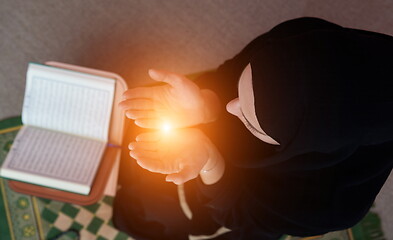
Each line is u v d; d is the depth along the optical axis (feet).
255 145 1.89
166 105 2.05
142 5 3.66
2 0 3.52
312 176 1.76
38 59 3.51
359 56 1.27
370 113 1.30
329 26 1.56
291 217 1.86
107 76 2.57
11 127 3.42
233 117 2.07
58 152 2.43
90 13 3.59
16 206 3.34
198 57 3.67
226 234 2.66
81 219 3.39
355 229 3.56
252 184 1.95
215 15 3.72
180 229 2.91
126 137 2.80
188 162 1.84
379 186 1.84
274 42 1.36
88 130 2.50
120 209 2.96
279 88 1.32
